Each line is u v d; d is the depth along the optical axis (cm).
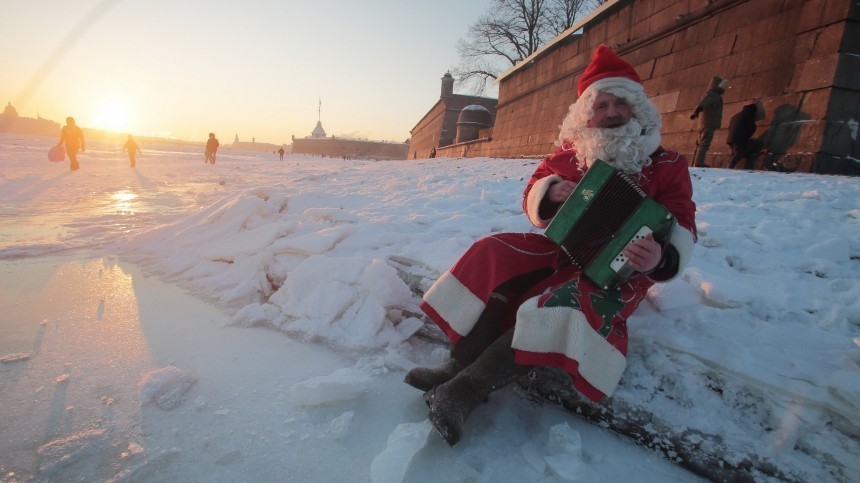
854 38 667
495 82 2239
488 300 183
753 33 808
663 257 161
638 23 1140
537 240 191
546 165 203
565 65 1542
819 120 680
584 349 153
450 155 3066
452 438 147
